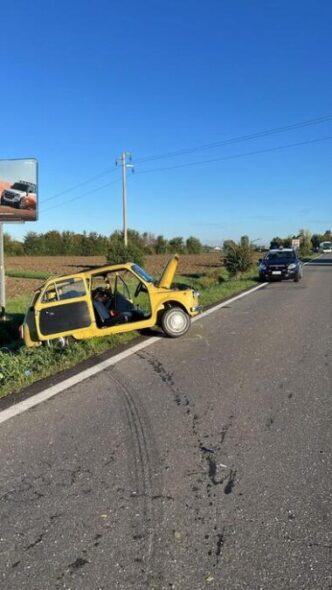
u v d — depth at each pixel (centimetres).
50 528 359
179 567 313
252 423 554
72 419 575
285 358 862
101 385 712
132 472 441
